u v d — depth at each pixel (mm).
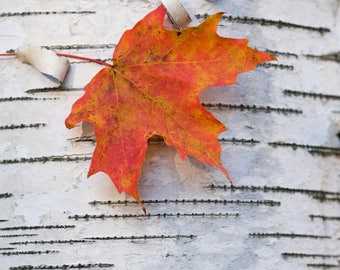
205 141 446
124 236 456
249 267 463
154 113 451
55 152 460
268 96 474
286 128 475
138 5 468
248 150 467
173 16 459
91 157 459
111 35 466
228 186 463
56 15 469
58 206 459
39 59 460
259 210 466
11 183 462
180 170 460
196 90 451
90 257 457
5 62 468
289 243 471
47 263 458
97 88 451
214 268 459
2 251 461
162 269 456
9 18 471
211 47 452
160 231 457
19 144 463
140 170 443
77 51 466
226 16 473
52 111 463
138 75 454
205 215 460
